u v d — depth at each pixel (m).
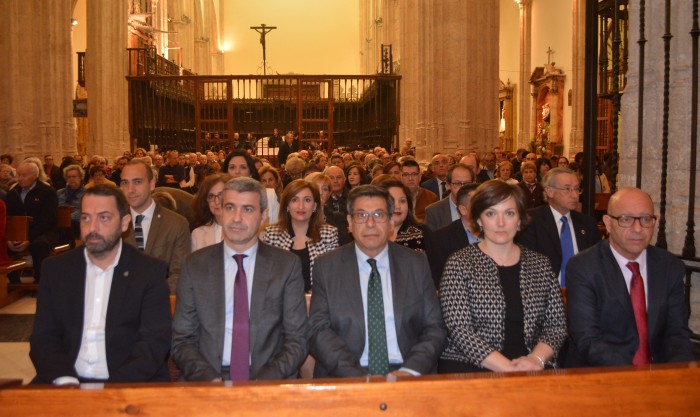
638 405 2.55
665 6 4.92
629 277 4.02
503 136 30.91
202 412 2.45
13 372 6.17
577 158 13.48
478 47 15.83
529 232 5.82
